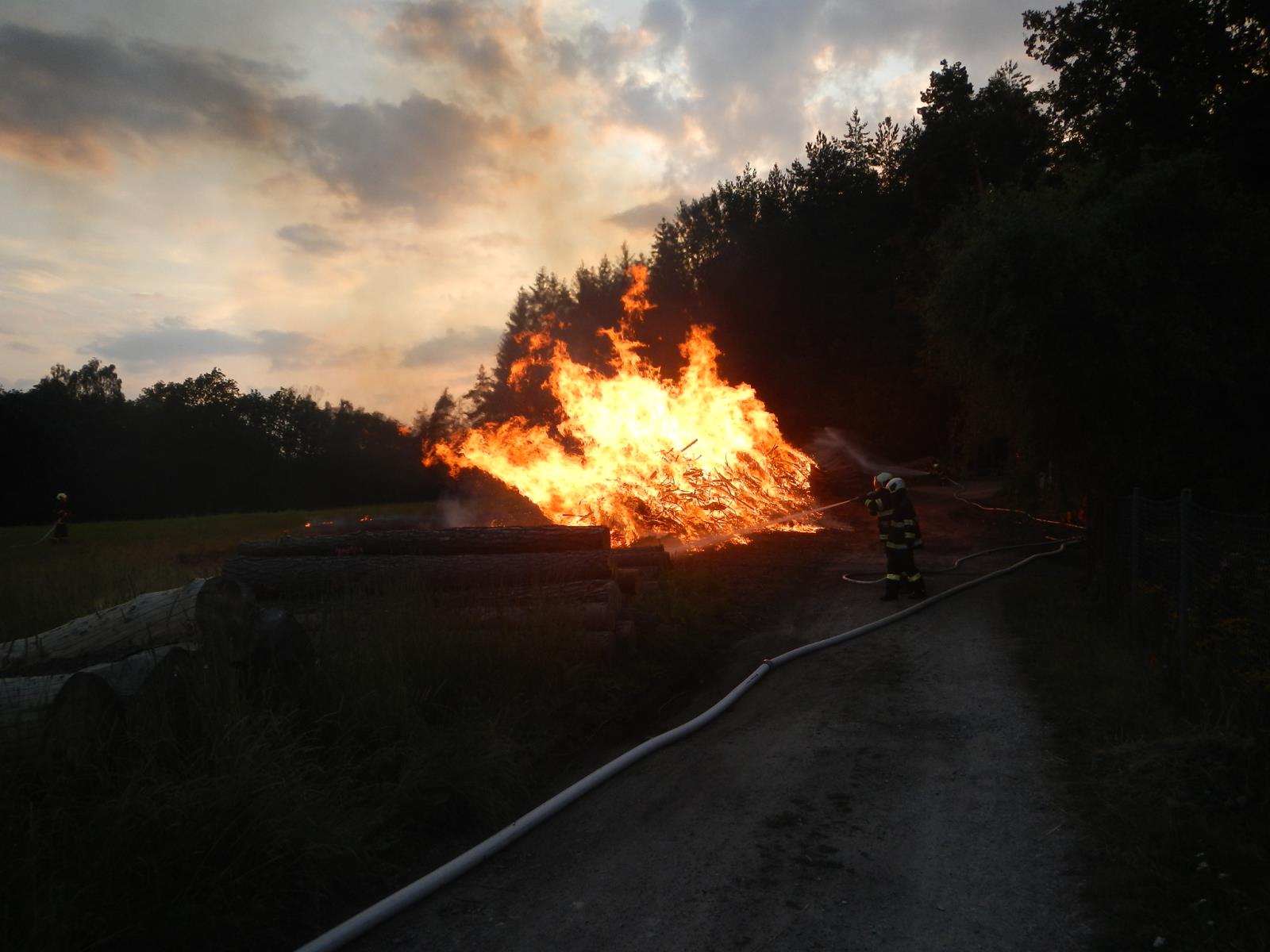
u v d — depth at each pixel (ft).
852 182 169.17
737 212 177.58
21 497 204.95
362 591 25.99
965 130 135.03
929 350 47.34
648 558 39.29
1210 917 12.12
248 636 18.71
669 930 12.72
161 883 12.45
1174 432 36.29
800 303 160.35
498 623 25.17
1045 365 36.65
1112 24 48.52
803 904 13.37
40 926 10.96
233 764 14.33
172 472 255.29
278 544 30.45
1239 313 36.14
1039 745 20.31
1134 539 28.35
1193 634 21.38
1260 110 43.80
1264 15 45.50
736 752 20.76
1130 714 21.11
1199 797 15.83
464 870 14.67
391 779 17.53
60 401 218.59
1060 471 39.73
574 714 22.76
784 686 26.78
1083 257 35.17
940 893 13.53
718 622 34.40
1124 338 34.35
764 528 64.69
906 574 39.86
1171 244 35.88
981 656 29.25
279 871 13.32
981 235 37.19
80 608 28.50
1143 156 39.24
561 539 29.89
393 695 19.52
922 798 17.43
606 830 16.49
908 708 23.88
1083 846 14.92
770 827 16.30
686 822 16.70
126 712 15.60
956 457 130.00
